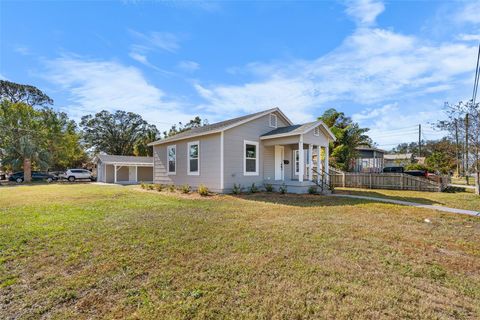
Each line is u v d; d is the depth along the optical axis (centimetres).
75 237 460
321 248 411
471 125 1219
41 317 235
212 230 509
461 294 278
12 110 2748
